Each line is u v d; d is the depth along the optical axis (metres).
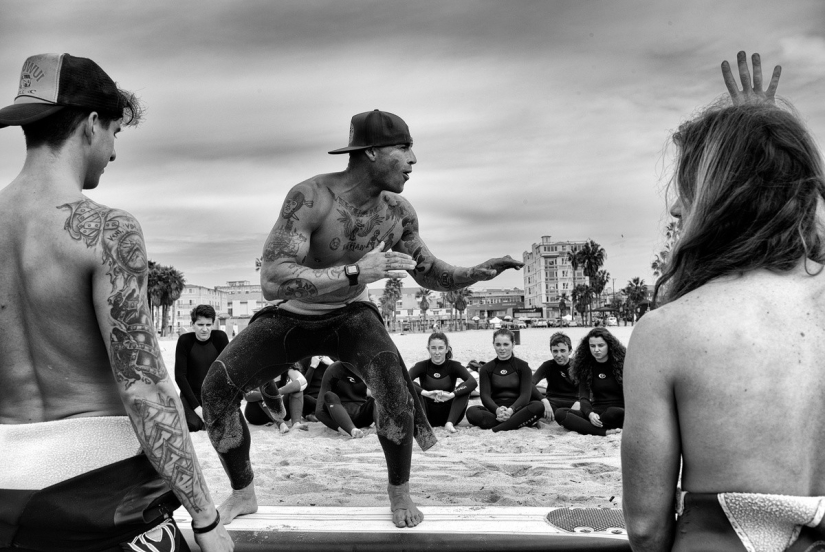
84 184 1.93
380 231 3.42
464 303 129.62
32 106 1.76
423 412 3.25
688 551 1.35
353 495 4.41
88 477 1.68
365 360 3.12
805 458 1.33
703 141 1.56
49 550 1.67
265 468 5.56
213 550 1.86
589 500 4.16
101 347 1.78
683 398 1.39
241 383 3.08
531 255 190.00
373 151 3.20
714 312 1.39
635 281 117.94
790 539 1.30
